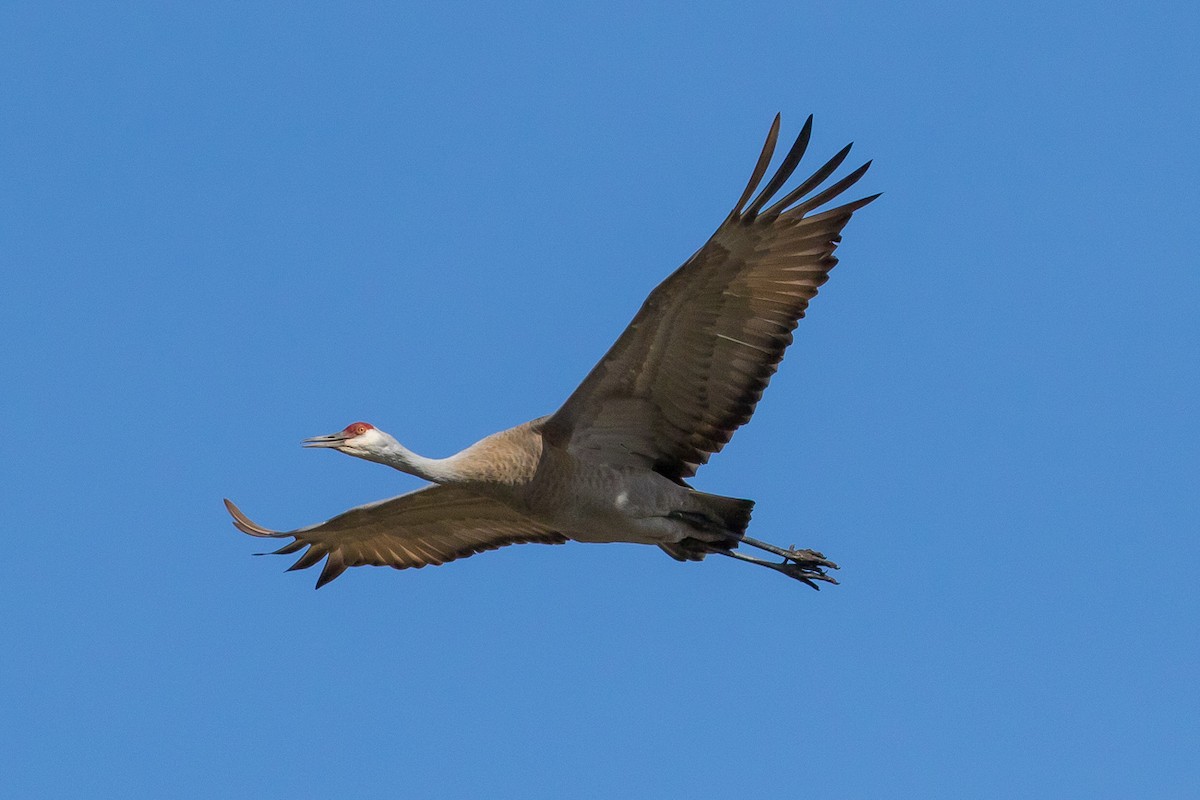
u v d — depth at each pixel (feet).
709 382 51.62
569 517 52.49
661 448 52.95
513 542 61.11
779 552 54.34
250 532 60.29
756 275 50.16
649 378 51.19
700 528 52.80
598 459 52.39
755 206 48.24
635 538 53.01
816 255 50.29
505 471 51.88
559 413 51.75
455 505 59.16
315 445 52.19
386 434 52.39
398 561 62.23
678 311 49.93
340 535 61.16
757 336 51.06
